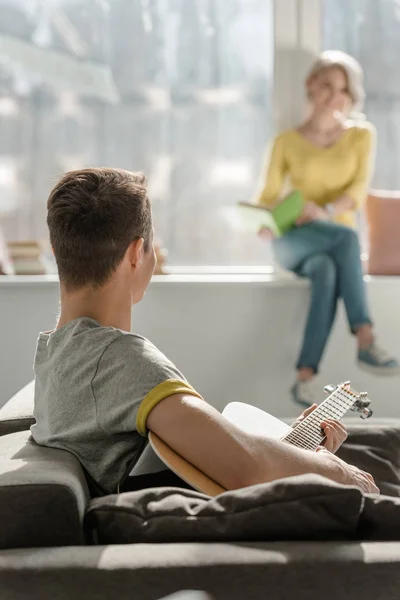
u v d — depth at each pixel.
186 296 4.28
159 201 4.48
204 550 1.08
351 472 1.34
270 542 1.11
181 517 1.15
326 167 4.20
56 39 4.40
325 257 4.07
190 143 4.47
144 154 4.45
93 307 1.44
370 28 4.46
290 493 1.12
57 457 1.31
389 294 4.32
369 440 1.94
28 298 4.22
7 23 4.38
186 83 4.45
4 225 4.45
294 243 4.11
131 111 4.43
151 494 1.21
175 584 1.04
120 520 1.17
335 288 4.09
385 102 4.50
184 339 4.30
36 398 1.48
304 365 4.06
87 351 1.36
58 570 1.04
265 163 4.30
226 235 4.51
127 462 1.36
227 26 4.45
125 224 1.42
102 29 4.41
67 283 1.45
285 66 4.40
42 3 4.39
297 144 4.24
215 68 4.45
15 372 4.24
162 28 4.42
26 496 1.14
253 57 4.47
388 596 1.04
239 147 4.49
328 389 1.75
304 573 1.04
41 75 4.41
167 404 1.25
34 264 4.30
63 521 1.15
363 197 4.21
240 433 1.25
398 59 4.48
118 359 1.33
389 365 4.00
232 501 1.14
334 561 1.04
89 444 1.35
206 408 1.25
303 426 1.60
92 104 4.42
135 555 1.07
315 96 4.19
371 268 4.39
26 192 4.43
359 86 4.19
